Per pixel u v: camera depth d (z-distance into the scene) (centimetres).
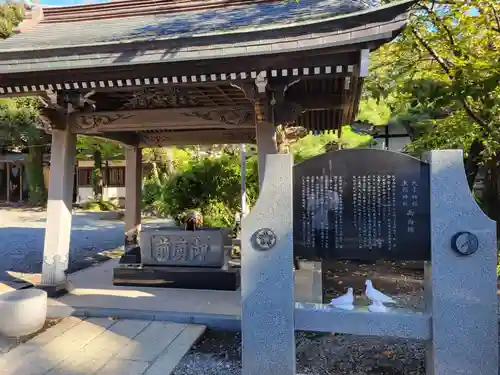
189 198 841
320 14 434
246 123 534
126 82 462
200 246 591
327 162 299
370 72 679
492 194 880
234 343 402
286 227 296
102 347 379
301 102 554
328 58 415
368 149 294
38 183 2412
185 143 795
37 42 527
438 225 273
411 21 529
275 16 480
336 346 390
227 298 526
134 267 598
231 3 590
